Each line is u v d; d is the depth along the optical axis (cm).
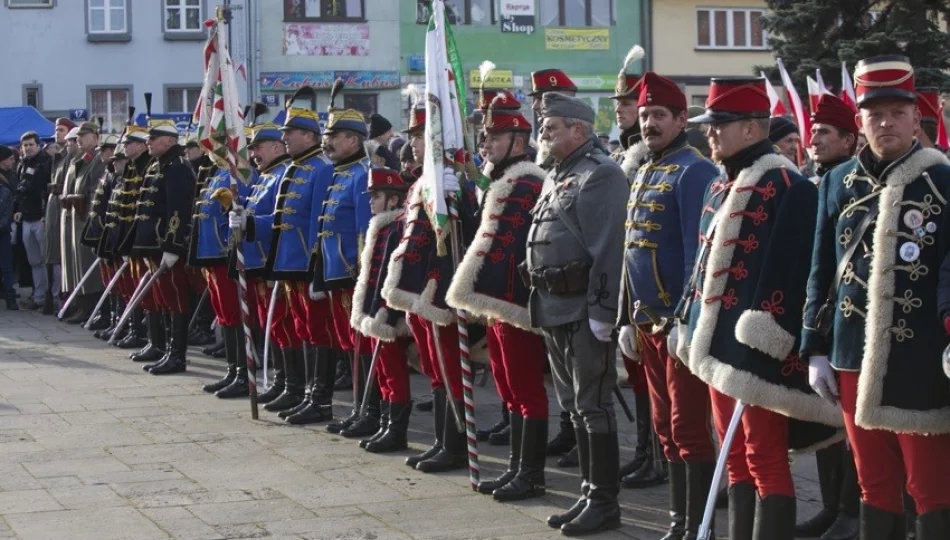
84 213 1631
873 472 514
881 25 2369
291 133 1023
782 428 562
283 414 1006
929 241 491
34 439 919
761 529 556
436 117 776
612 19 3428
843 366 510
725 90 578
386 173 907
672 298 632
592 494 684
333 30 3272
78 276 1639
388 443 886
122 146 1437
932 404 488
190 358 1333
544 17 3372
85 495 757
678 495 645
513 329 743
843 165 528
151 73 3300
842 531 667
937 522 493
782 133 748
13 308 1794
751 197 568
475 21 3322
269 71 3247
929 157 496
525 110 3309
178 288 1226
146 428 960
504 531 683
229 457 863
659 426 652
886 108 498
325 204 973
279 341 1039
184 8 3312
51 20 3262
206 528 686
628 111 770
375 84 3297
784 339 546
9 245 1784
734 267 566
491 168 780
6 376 1209
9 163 1800
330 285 950
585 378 683
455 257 776
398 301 822
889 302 494
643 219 643
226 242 1105
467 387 774
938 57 2297
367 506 734
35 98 3269
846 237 514
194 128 1455
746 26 3544
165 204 1259
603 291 667
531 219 746
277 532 679
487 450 898
